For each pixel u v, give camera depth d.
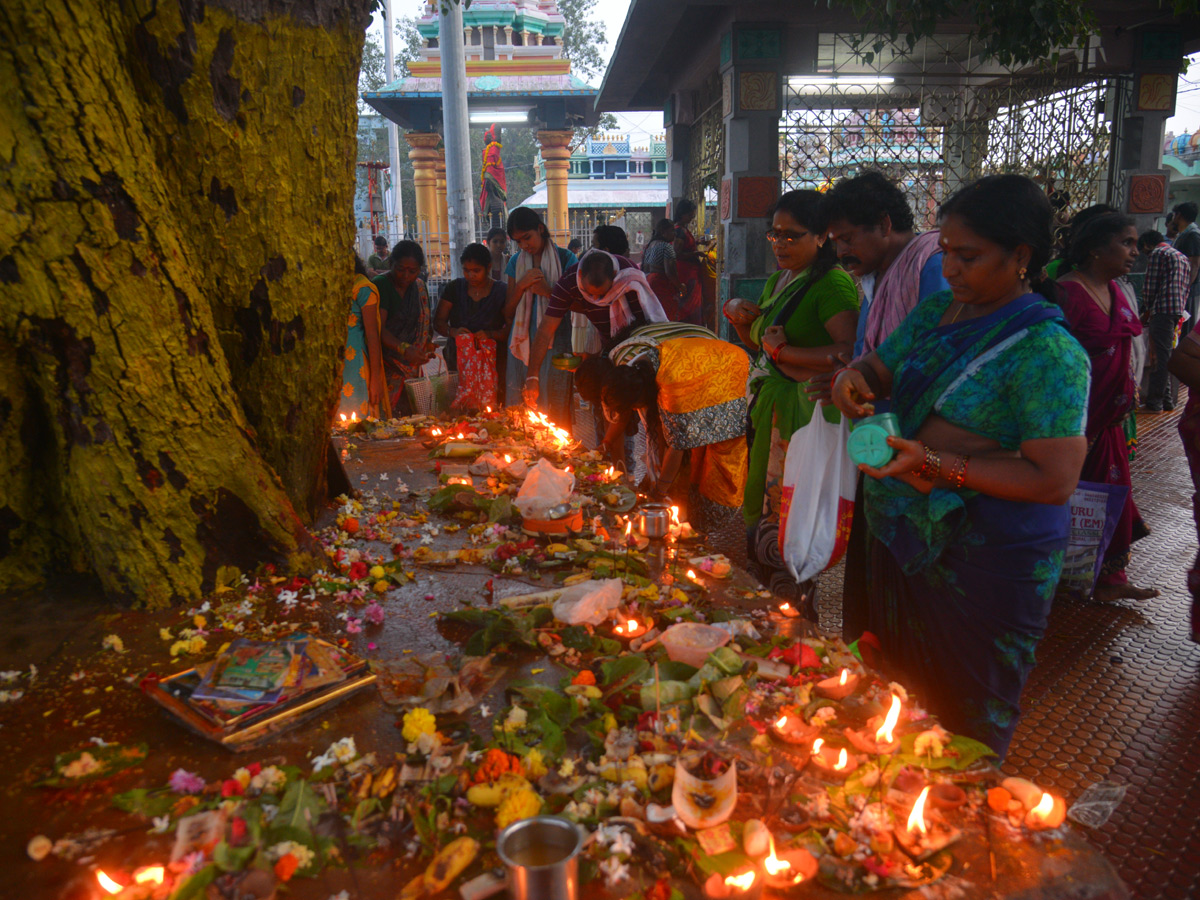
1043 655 3.58
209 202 2.46
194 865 1.29
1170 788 2.65
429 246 18.03
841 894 1.26
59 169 2.04
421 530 2.98
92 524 2.28
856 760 1.54
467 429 4.54
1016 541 1.84
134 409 2.26
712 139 11.00
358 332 5.06
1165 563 4.59
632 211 25.20
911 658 2.12
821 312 2.97
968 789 1.49
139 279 2.21
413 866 1.33
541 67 18.31
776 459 3.15
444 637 2.15
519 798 1.40
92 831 1.41
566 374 5.71
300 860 1.32
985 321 1.82
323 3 2.56
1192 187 20.59
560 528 2.80
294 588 2.43
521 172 38.66
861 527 2.47
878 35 7.17
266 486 2.54
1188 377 3.50
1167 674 3.40
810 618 3.20
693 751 1.53
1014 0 6.41
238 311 2.63
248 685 1.74
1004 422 1.81
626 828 1.37
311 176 2.67
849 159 10.12
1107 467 3.91
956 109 11.05
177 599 2.35
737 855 1.29
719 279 9.53
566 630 2.06
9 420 2.30
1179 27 9.03
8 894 1.27
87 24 2.04
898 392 1.98
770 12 8.34
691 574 2.47
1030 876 1.29
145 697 1.86
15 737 1.71
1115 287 3.79
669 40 10.51
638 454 6.66
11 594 2.38
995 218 1.72
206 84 2.34
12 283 2.07
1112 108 9.34
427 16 19.03
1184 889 2.21
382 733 1.70
